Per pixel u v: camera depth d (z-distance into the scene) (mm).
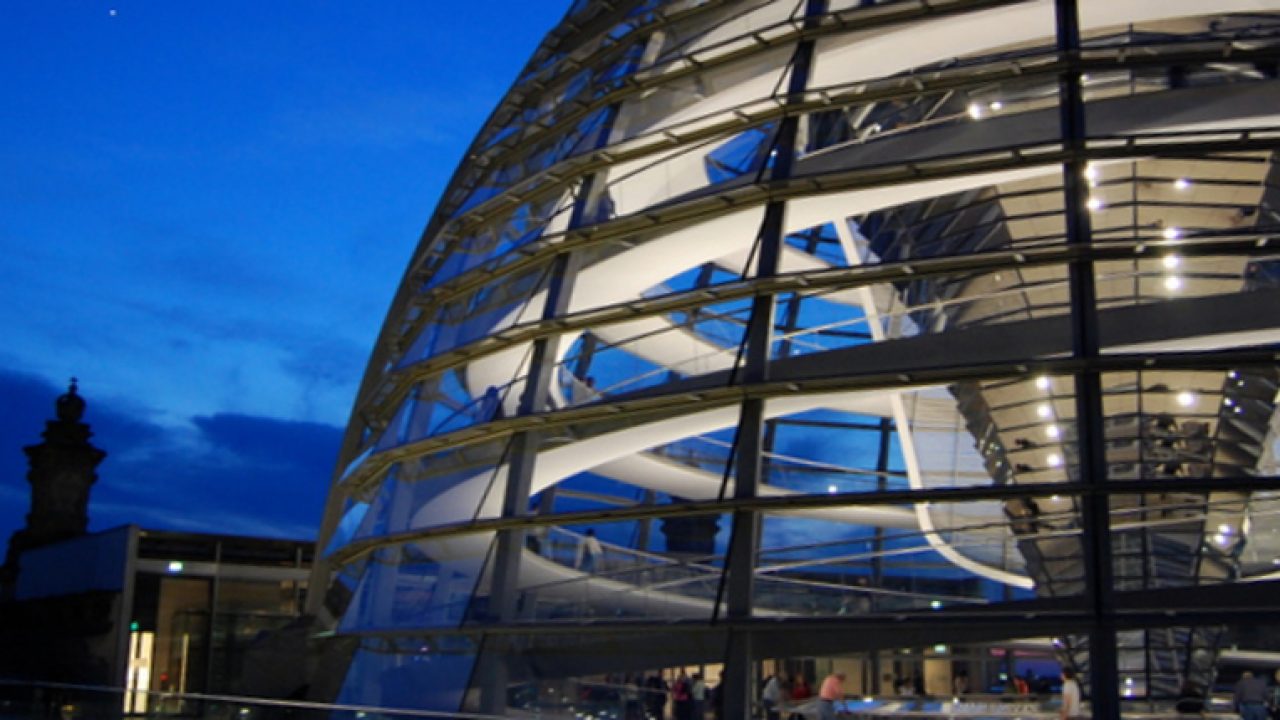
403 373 23453
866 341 21766
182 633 42906
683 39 22703
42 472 48781
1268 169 18297
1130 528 16406
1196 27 21078
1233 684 15602
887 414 22828
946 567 16984
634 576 18297
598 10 25781
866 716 16688
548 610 18812
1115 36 19578
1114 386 17016
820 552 17453
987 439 18125
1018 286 17938
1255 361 16562
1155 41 18703
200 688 42531
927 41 20234
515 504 19672
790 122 20000
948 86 19281
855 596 17125
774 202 19578
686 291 19344
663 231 20469
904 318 18609
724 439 22156
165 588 43031
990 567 16812
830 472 22594
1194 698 15664
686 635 17734
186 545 43188
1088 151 18031
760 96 20703
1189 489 16219
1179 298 17531
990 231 19688
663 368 19656
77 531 48969
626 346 20156
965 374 17375
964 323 18109
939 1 20062
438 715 17203
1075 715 15977
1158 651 15836
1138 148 17891
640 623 17906
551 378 20469
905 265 18141
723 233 19953
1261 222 18188
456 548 20297
